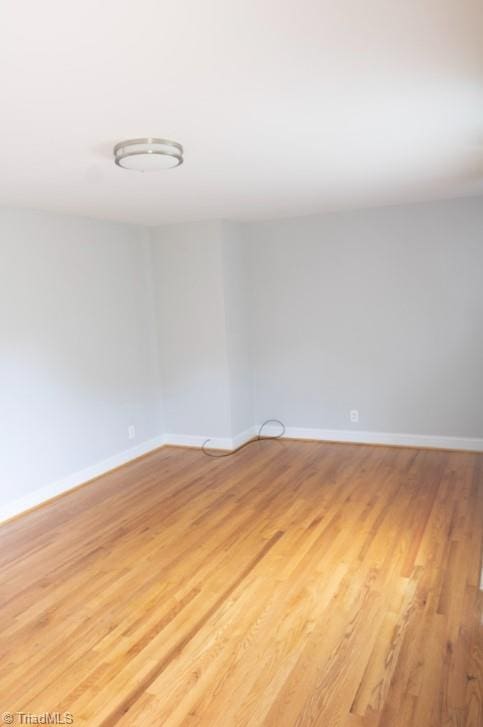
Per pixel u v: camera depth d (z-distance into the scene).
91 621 2.59
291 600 2.68
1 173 2.92
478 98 2.05
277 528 3.53
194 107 2.04
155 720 1.96
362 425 5.34
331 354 5.36
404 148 2.78
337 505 3.86
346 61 1.69
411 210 4.84
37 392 4.16
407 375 5.08
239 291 5.44
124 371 5.11
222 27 1.43
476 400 4.85
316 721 1.92
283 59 1.65
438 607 2.56
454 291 4.79
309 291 5.35
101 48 1.52
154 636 2.45
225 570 3.02
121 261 5.04
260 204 4.33
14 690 2.15
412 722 1.90
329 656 2.26
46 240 4.23
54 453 4.32
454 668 2.15
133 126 2.23
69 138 2.34
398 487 4.15
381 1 1.33
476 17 1.42
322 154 2.83
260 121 2.24
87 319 4.64
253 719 1.95
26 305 4.06
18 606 2.75
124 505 4.09
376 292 5.08
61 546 3.43
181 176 3.15
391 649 2.28
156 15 1.35
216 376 5.30
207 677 2.17
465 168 3.31
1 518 3.86
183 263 5.26
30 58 1.56
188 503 4.05
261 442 5.63
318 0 1.31
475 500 3.82
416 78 1.85
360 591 2.73
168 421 5.64
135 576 3.00
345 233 5.11
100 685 2.15
